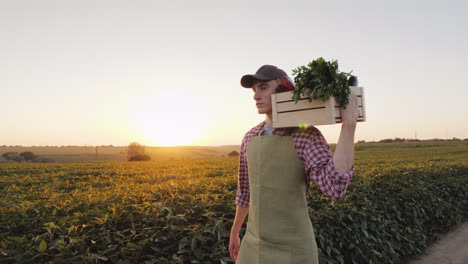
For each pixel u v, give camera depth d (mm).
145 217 2951
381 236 4555
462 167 10773
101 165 21391
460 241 6043
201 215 3193
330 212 3869
